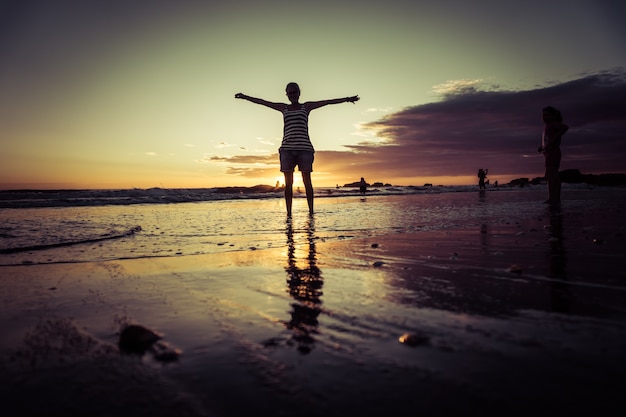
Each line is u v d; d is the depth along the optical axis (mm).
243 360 1230
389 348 1307
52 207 13227
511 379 1055
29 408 964
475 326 1505
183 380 1100
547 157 9711
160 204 15117
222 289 2217
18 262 3168
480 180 33781
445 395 978
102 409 953
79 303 1963
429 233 4828
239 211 10477
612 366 1122
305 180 8312
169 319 1681
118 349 1350
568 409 896
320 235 4914
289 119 8008
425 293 2033
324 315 1693
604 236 4043
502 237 4230
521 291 2016
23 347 1378
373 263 2943
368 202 15125
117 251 3740
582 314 1620
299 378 1097
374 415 896
